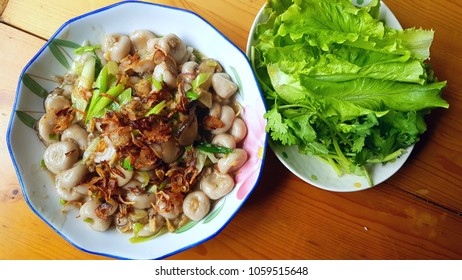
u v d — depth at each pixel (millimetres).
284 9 500
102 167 481
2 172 525
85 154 484
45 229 521
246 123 503
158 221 491
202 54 520
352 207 526
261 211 523
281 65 469
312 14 466
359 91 469
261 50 498
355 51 471
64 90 505
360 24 469
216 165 495
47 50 498
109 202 484
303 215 525
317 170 504
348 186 497
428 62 530
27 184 486
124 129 465
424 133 526
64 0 540
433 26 534
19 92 486
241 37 535
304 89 458
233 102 511
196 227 493
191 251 521
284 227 523
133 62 494
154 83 481
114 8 502
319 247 523
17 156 484
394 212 527
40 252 520
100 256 522
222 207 491
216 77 494
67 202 495
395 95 471
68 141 484
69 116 491
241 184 489
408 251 523
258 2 538
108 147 473
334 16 470
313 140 474
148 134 467
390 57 467
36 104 501
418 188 527
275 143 497
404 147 496
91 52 503
